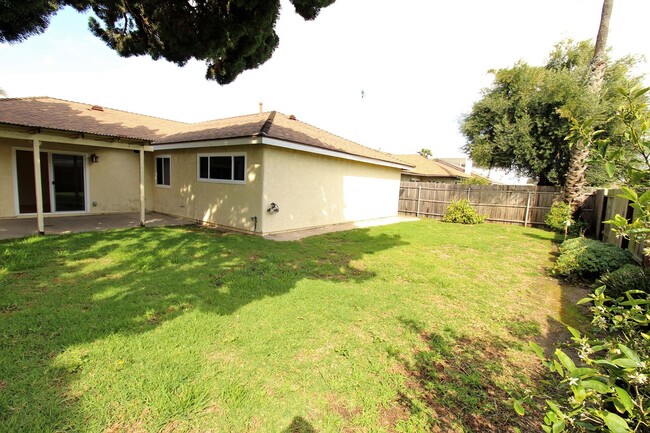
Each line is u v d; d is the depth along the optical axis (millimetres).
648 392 1321
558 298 4852
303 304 4035
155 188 12656
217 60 7008
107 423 2033
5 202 9609
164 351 2842
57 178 10664
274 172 9031
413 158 29172
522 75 14438
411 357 3016
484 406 2406
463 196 15234
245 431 2045
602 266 5379
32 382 2355
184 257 5957
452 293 4773
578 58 14734
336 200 11883
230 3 5578
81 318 3369
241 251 6660
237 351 2920
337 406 2320
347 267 5902
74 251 6062
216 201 10008
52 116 10164
